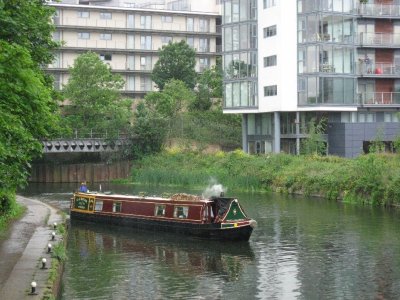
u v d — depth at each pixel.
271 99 63.75
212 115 78.94
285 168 56.75
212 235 33.19
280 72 62.34
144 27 93.06
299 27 62.00
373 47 64.75
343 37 62.31
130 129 74.88
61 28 88.56
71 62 89.44
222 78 75.69
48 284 20.91
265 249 30.27
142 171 70.12
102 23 90.94
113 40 91.75
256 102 65.69
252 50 65.56
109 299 21.97
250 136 68.81
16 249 27.09
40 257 25.31
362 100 63.56
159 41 94.12
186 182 64.44
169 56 87.44
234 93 67.44
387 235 32.81
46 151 68.56
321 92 61.28
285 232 34.44
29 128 23.47
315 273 25.31
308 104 61.69
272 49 63.38
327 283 23.78
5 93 19.55
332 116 63.69
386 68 65.25
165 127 75.50
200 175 63.09
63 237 30.59
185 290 23.12
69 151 70.06
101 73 75.38
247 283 24.02
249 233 32.06
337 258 27.84
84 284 24.08
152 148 75.19
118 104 76.94
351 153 61.62
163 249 31.38
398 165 47.09
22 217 37.91
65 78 89.06
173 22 94.75
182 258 29.00
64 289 23.30
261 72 65.06
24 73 19.50
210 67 93.75
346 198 47.41
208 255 29.55
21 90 19.91
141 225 37.34
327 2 61.41
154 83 93.69
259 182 57.38
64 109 75.31
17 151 21.47
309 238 32.56
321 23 61.09
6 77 19.25
